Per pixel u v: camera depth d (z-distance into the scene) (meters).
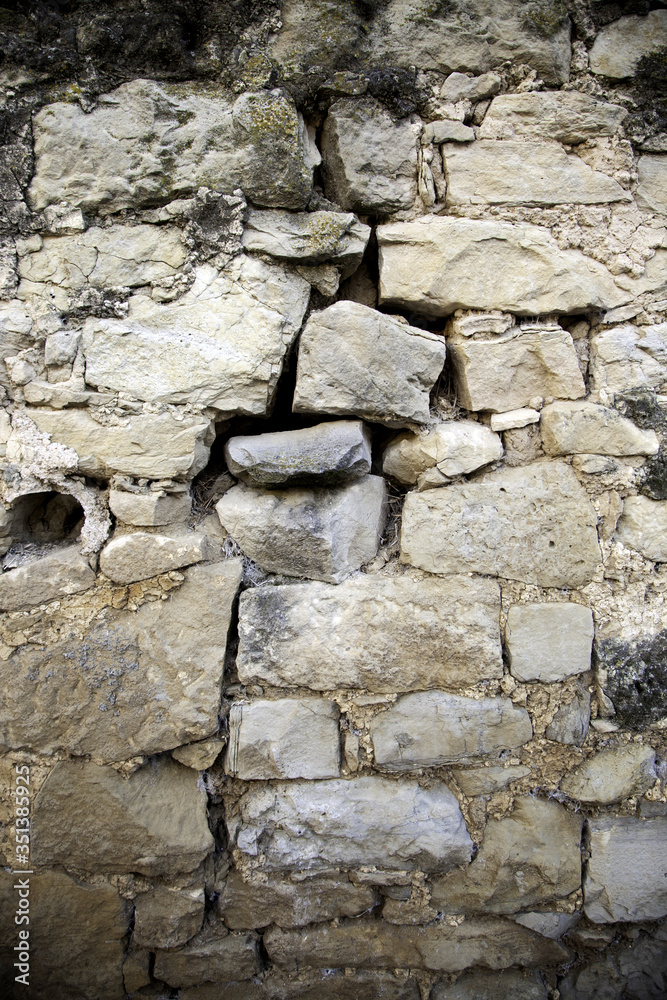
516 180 1.81
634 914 1.87
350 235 1.73
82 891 1.74
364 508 1.83
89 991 1.80
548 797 1.88
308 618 1.77
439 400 1.92
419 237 1.78
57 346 1.66
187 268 1.70
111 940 1.79
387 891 1.87
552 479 1.83
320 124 1.80
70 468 1.68
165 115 1.65
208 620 1.73
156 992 1.87
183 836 1.74
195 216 1.68
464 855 1.84
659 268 1.87
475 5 1.73
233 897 1.82
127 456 1.69
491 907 1.87
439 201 1.83
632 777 1.84
